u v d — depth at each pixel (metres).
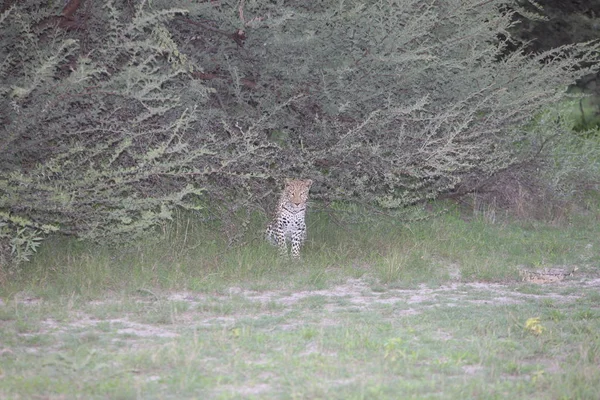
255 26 14.88
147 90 13.12
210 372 8.99
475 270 15.29
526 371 9.42
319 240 17.16
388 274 14.65
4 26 14.03
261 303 12.51
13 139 13.24
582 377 8.95
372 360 9.57
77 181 13.55
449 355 9.80
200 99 15.34
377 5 16.45
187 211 17.17
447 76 17.09
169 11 12.91
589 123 32.00
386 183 17.03
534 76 18.95
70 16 15.09
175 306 11.94
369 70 15.84
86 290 12.86
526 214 21.19
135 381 8.63
